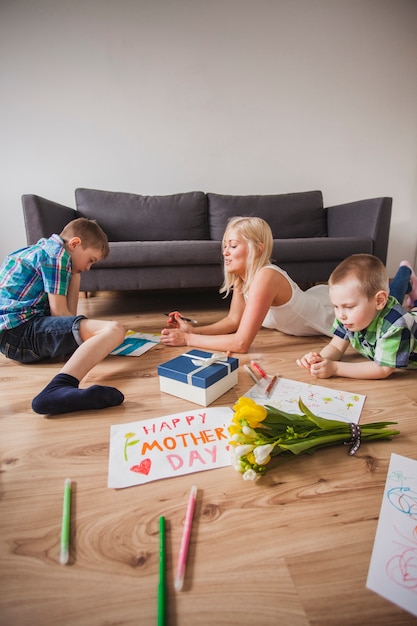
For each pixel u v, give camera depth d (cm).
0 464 62
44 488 56
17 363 113
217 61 242
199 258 178
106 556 44
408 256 291
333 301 87
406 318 86
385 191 280
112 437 68
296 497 53
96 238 120
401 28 255
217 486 55
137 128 244
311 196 244
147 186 254
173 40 235
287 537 46
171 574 41
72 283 129
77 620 36
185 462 60
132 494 54
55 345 106
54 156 238
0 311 105
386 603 38
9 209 239
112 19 227
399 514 49
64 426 73
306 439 60
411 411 78
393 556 43
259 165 263
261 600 38
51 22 222
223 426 70
